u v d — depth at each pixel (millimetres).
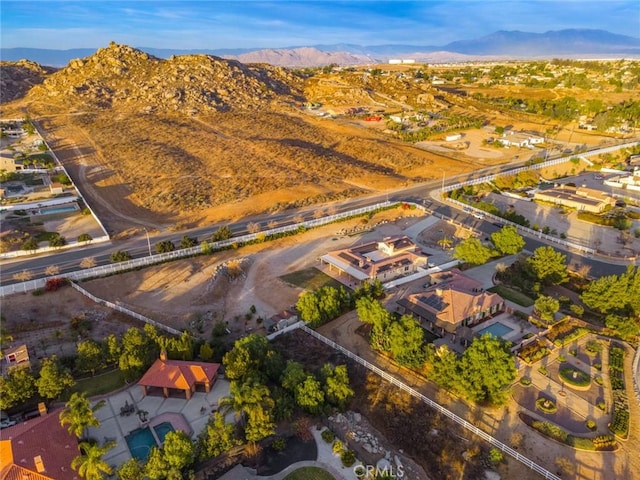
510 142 184000
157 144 168250
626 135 198875
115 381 58688
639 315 72938
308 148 166875
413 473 47438
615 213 118625
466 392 55625
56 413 49844
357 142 175375
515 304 78188
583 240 104750
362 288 78500
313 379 54500
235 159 153625
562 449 50094
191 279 85000
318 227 108500
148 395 56375
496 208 117312
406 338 61906
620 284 72938
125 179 137500
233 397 50969
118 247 97562
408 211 119625
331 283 85375
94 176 139375
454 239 105375
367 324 72438
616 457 49312
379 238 104562
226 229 99125
